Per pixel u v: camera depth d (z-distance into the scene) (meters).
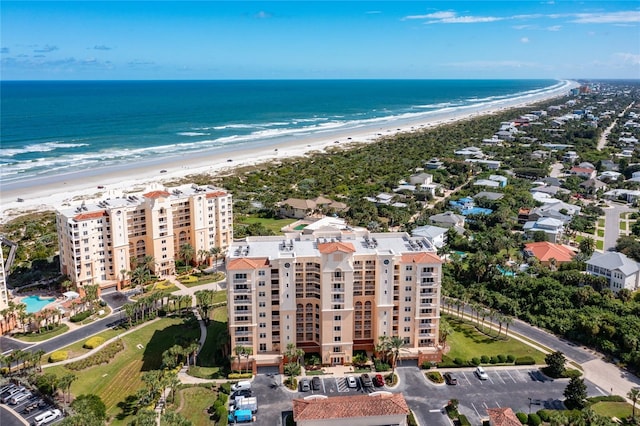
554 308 179.38
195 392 136.75
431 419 127.06
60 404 129.25
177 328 172.62
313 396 127.81
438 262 148.75
